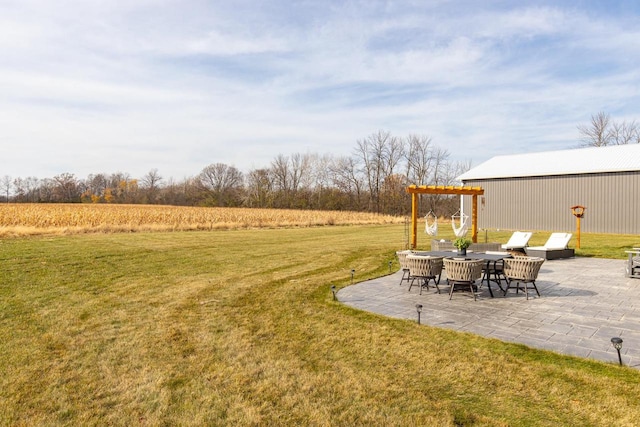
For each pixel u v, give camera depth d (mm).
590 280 8352
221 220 27656
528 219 21359
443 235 18891
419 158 47531
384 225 28578
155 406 3303
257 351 4477
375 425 2992
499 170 23125
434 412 3146
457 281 6805
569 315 5734
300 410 3223
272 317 5746
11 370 4004
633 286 7738
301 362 4168
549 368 3844
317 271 9555
